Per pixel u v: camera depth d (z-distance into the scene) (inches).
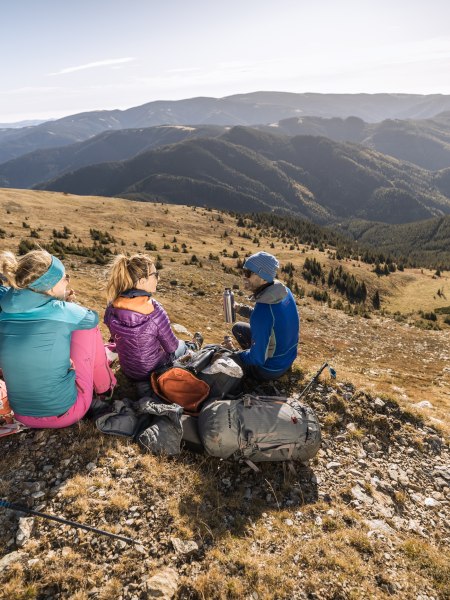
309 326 1096.2
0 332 163.3
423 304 3673.7
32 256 159.6
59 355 168.7
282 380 303.7
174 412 201.8
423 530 207.3
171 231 4451.3
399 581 165.2
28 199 4266.7
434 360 991.6
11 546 149.6
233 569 154.7
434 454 278.1
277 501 199.2
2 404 191.2
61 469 187.2
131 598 136.5
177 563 152.9
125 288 205.3
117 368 272.8
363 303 3521.2
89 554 149.7
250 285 229.8
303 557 166.7
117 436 208.4
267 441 196.9
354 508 207.8
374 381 551.5
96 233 2864.2
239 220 6063.0
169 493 184.2
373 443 271.7
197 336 315.9
